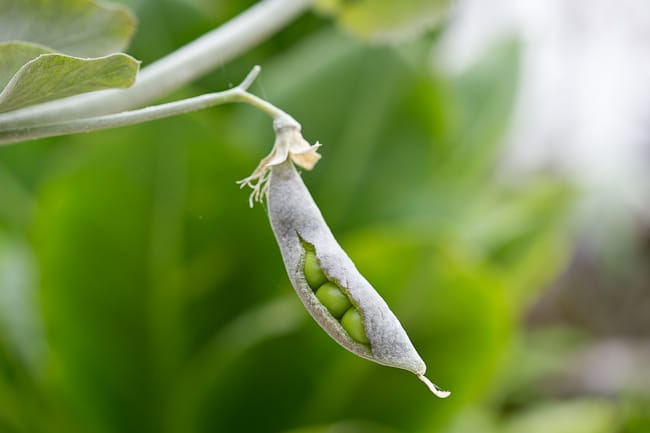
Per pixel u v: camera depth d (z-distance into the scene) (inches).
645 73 76.8
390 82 39.8
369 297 16.4
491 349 34.8
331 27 43.4
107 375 32.5
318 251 16.6
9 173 39.5
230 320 34.3
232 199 32.3
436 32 43.2
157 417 33.1
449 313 34.3
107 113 17.8
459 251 37.3
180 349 32.8
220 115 39.8
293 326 32.3
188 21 39.8
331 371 33.4
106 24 18.7
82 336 32.0
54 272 31.4
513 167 71.6
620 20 73.8
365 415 34.5
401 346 16.4
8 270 36.3
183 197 31.8
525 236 44.8
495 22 66.5
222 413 33.4
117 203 31.3
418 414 34.7
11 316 34.6
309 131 39.4
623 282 72.7
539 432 45.3
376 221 39.4
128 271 31.8
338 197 39.3
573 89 74.4
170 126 31.1
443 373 35.0
